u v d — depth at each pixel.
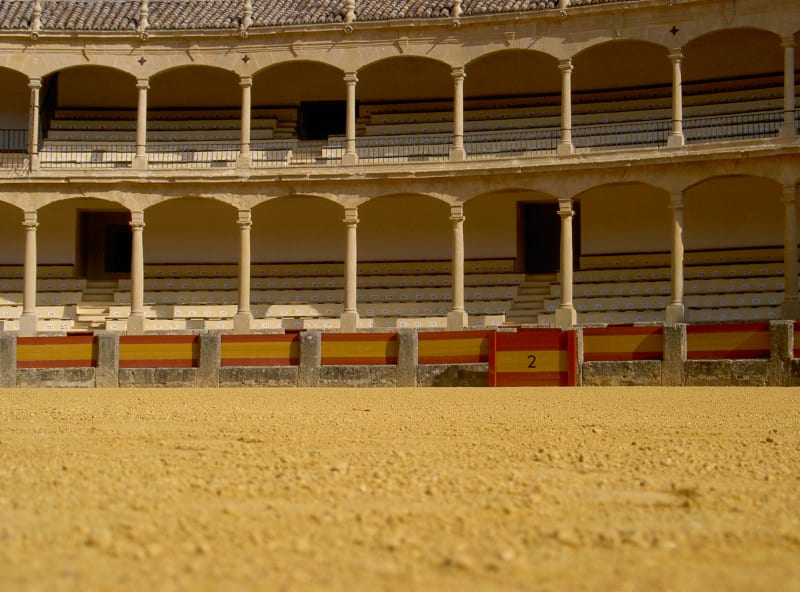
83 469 14.78
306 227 52.69
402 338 34.28
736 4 43.06
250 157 47.81
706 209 48.00
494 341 33.62
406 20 46.84
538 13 45.50
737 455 16.48
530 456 16.25
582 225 50.22
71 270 53.00
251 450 17.06
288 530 10.74
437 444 17.92
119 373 35.69
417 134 51.34
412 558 9.55
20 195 47.59
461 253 45.28
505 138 50.03
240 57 48.41
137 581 8.60
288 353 35.12
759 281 43.81
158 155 50.53
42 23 49.03
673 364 32.34
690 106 48.88
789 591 8.47
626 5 44.34
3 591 8.13
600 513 11.73
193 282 50.69
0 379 36.00
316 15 48.28
